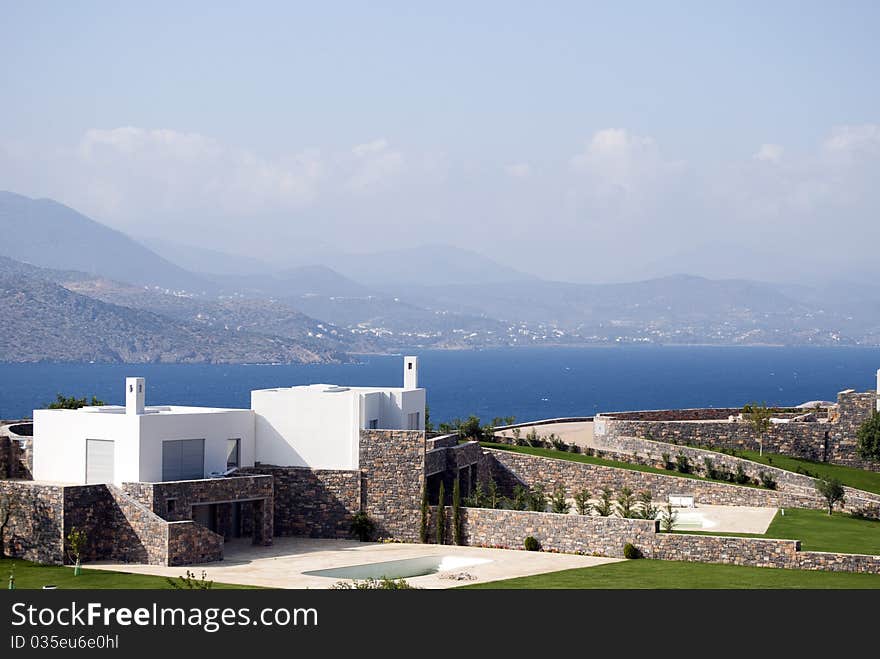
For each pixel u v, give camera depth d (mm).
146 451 57500
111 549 55125
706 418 92688
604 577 51500
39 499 54250
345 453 64750
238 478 59500
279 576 51062
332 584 49094
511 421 97938
